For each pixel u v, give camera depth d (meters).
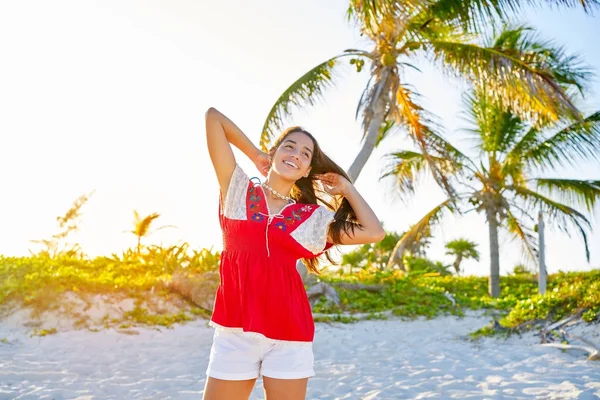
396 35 13.48
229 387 3.10
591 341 8.64
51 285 10.05
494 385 6.55
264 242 3.22
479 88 13.88
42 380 6.53
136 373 7.21
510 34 15.15
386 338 11.02
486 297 17.95
